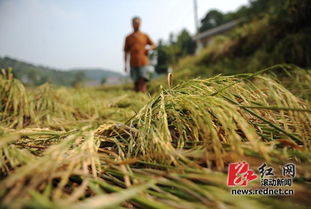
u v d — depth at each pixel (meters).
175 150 0.94
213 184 0.74
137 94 3.71
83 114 2.71
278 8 4.79
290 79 2.48
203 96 1.11
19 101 2.20
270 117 1.16
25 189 0.60
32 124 2.08
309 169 0.77
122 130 1.28
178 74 7.57
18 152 0.89
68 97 3.14
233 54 7.07
